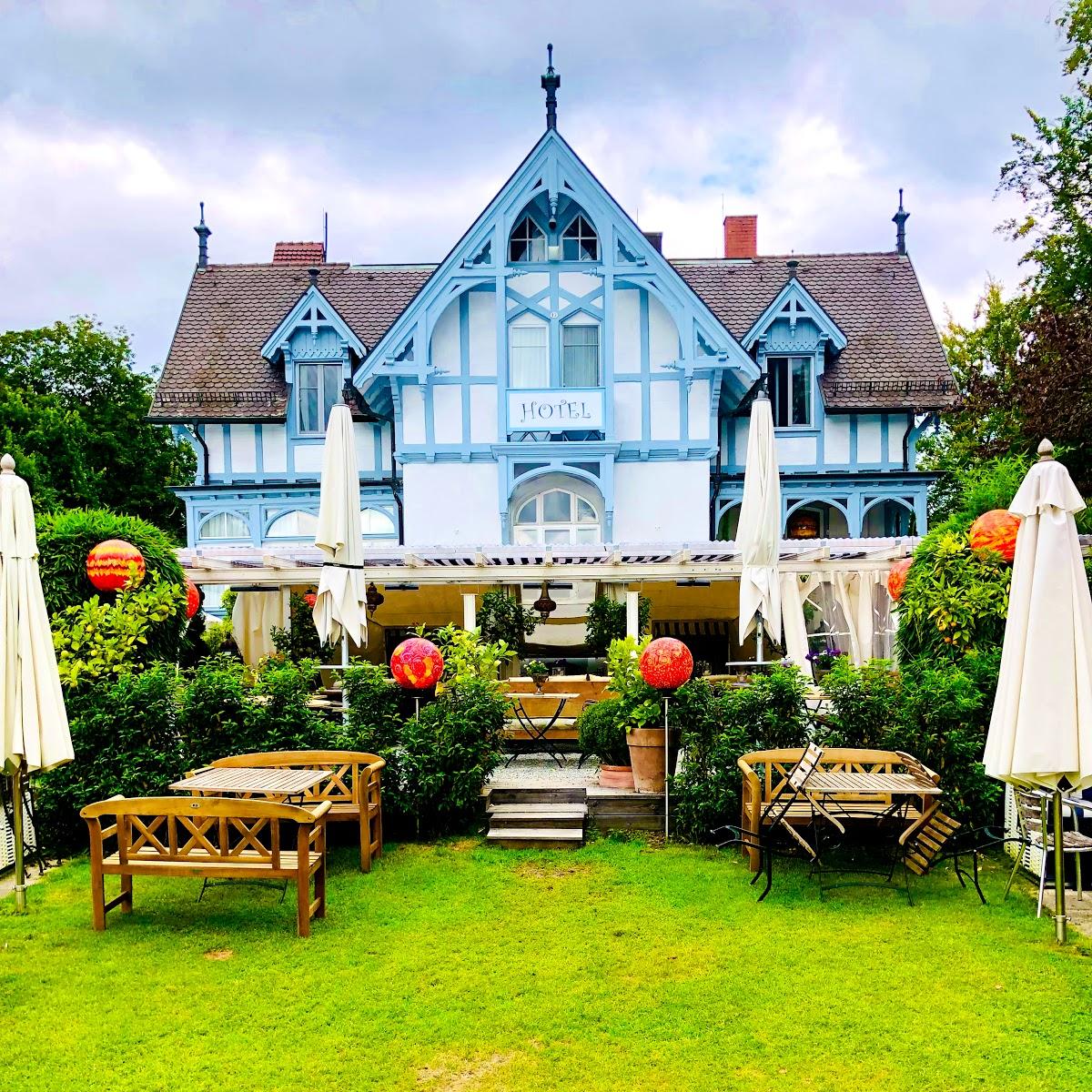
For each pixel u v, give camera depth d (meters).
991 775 7.15
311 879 8.47
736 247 28.59
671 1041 5.66
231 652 18.53
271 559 15.20
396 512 23.47
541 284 20.83
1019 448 19.31
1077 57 20.98
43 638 7.68
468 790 10.01
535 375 21.00
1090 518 14.98
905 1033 5.72
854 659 16.78
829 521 24.03
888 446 23.03
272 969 6.74
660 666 10.17
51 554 11.40
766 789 8.79
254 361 24.50
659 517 20.91
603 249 20.59
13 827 8.87
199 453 23.64
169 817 7.48
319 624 11.86
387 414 23.34
